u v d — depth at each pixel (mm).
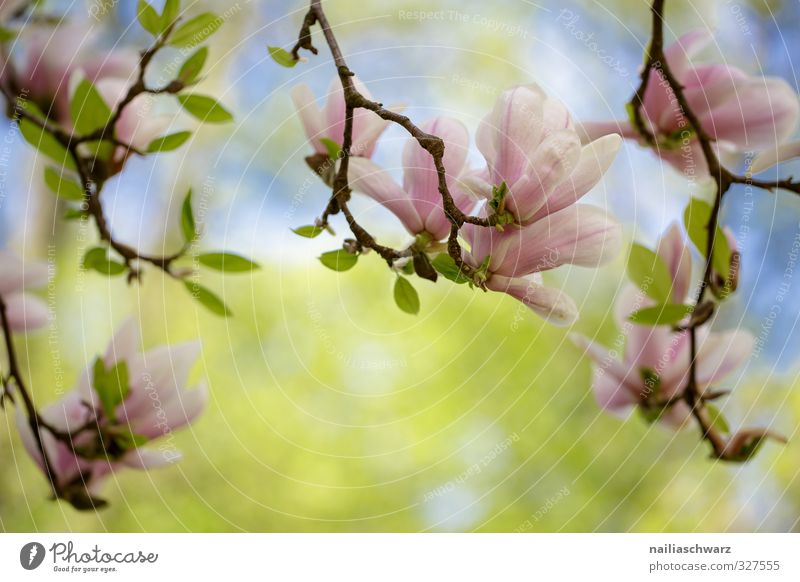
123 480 2119
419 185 1364
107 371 1419
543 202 1325
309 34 1409
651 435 2082
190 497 2229
